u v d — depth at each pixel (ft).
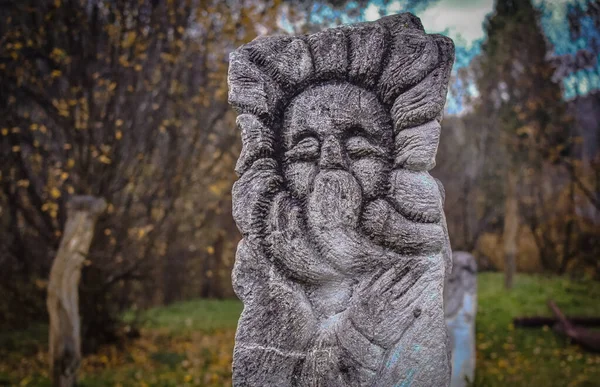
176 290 28.96
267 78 7.04
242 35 20.56
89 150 18.52
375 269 6.53
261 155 6.87
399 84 6.75
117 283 21.39
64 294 13.82
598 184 29.55
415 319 6.32
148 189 20.89
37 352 18.20
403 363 6.24
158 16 20.12
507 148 29.04
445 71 6.75
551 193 33.63
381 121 6.84
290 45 7.10
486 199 31.55
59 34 19.21
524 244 33.83
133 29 19.86
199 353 18.65
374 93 6.94
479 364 16.89
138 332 20.95
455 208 32.58
